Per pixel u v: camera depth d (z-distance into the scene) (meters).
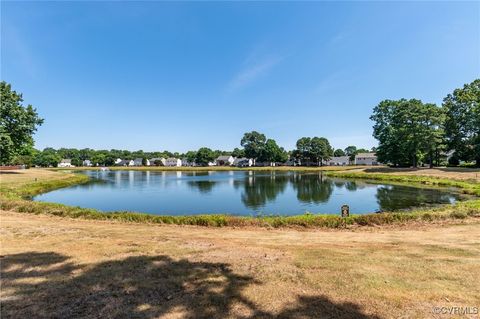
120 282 4.95
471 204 14.71
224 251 6.88
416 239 8.33
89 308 4.06
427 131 47.66
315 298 4.38
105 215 12.66
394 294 4.50
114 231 9.38
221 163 132.25
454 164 55.62
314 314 3.91
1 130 38.53
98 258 6.23
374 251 6.89
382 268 5.64
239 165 119.12
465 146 49.25
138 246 7.28
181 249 7.03
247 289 4.68
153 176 61.12
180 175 64.12
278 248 7.21
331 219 11.51
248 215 17.78
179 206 21.56
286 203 22.25
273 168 89.31
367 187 32.06
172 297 4.40
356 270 5.52
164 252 6.74
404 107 52.59
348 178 45.16
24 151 49.09
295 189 31.70
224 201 23.67
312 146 102.25
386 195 25.22
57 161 121.12
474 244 7.55
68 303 4.20
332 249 7.11
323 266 5.76
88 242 7.62
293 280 5.04
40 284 4.83
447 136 51.66
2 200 15.38
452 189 27.55
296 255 6.55
